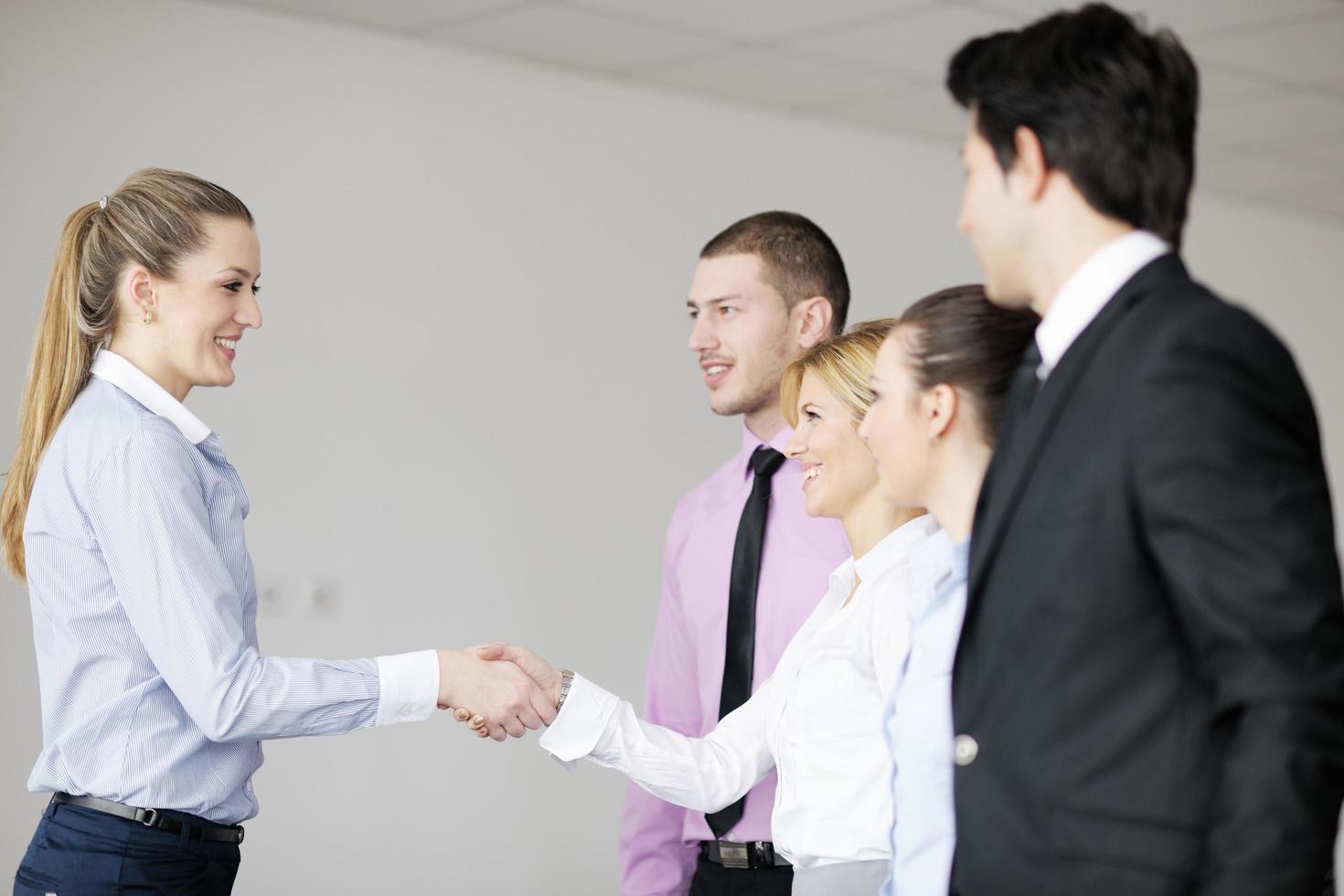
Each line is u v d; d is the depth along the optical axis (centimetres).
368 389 454
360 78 455
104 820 193
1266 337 117
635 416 507
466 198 474
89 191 410
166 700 198
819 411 193
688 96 522
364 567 452
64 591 198
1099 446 120
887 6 429
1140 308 123
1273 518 110
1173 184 127
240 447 431
